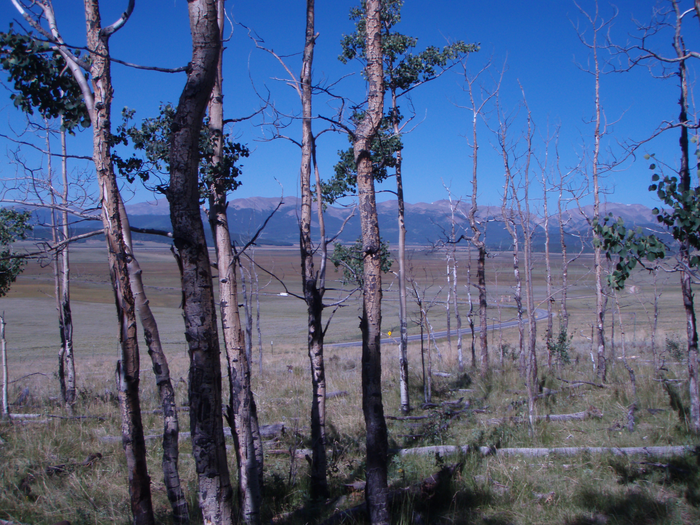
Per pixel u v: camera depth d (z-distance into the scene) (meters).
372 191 4.83
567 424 8.57
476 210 12.29
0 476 6.46
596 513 5.33
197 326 3.44
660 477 6.08
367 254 4.78
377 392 4.70
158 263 129.50
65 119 5.32
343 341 33.25
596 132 10.66
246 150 5.75
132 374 4.00
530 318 8.55
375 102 4.85
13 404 10.82
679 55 7.28
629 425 7.96
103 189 4.12
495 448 7.29
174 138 3.41
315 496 6.07
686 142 7.34
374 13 4.83
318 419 6.13
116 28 4.23
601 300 11.52
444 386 12.66
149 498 4.09
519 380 12.12
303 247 6.33
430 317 39.31
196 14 3.37
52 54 4.92
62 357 10.80
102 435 8.41
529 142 8.75
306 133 6.30
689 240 5.63
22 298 58.59
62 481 6.55
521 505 5.56
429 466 6.82
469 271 15.52
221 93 5.29
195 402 3.44
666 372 12.05
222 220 5.01
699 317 33.00
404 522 5.02
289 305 60.12
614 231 5.80
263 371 16.12
